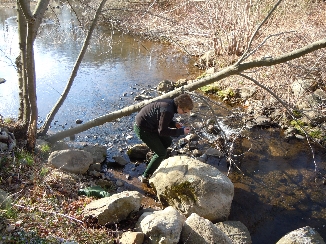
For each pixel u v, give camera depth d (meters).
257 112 7.12
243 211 4.54
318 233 3.88
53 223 3.36
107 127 6.55
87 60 10.16
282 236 4.16
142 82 8.77
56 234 3.22
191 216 3.72
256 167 5.50
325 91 7.29
